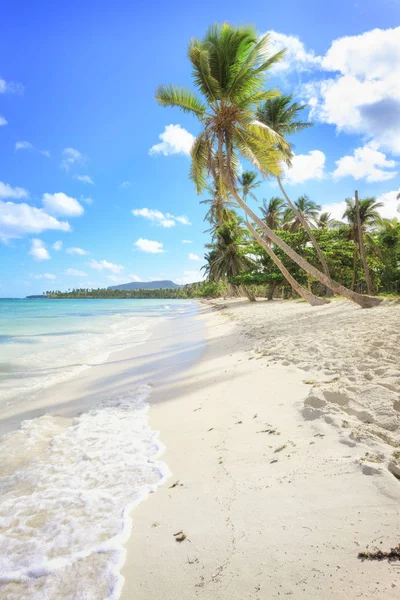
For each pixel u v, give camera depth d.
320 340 7.75
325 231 29.86
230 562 1.83
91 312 39.31
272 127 24.75
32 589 1.83
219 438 3.56
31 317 29.53
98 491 2.76
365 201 30.48
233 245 39.69
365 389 3.88
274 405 4.20
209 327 16.34
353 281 32.28
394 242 31.77
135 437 3.87
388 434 2.89
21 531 2.32
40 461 3.39
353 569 1.62
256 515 2.18
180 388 5.86
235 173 17.64
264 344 8.66
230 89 15.71
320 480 2.43
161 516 2.35
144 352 10.27
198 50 15.12
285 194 23.86
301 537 1.91
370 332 7.84
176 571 1.83
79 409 5.11
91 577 1.87
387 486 2.19
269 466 2.78
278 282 32.50
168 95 16.20
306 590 1.56
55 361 9.12
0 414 4.96
